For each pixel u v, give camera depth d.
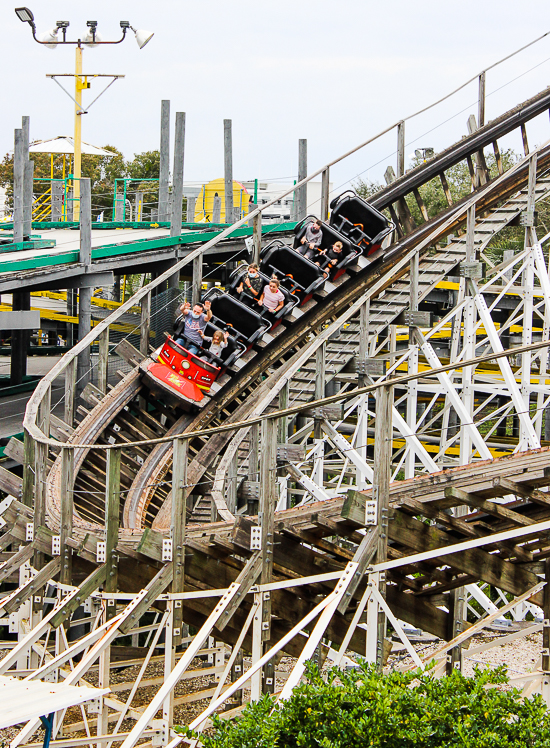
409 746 9.87
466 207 23.64
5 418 27.17
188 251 30.14
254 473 19.47
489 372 31.39
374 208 27.03
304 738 10.01
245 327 24.31
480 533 13.63
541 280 23.58
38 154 73.06
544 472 12.23
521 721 10.12
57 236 31.12
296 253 25.50
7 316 23.81
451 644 14.25
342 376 22.98
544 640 14.13
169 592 14.29
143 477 20.75
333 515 13.95
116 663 19.48
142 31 33.25
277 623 15.82
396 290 24.69
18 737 12.64
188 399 22.53
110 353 25.95
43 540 16.14
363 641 15.48
